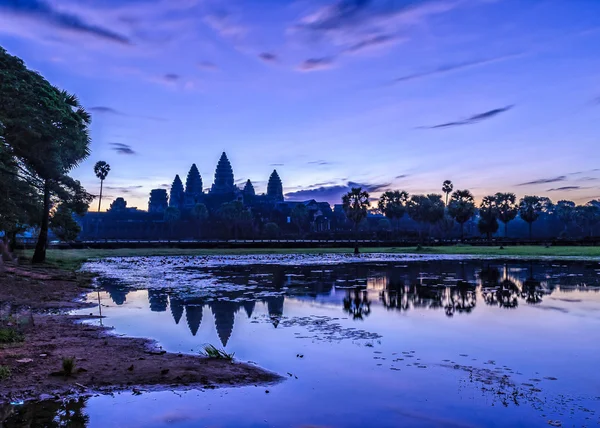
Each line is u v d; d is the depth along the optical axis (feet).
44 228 114.42
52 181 111.96
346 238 420.77
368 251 237.86
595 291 69.05
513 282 81.97
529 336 38.63
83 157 112.47
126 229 570.87
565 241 272.92
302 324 44.11
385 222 591.37
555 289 71.46
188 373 28.04
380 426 20.24
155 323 44.88
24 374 27.66
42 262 113.39
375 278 90.99
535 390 25.03
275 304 56.90
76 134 103.19
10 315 48.24
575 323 44.42
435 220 376.27
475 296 63.87
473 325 43.50
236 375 27.76
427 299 61.00
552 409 22.27
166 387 25.62
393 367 29.53
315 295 65.26
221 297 63.36
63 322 45.62
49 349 34.01
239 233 497.87
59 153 101.04
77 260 141.18
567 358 31.68
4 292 63.05
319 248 262.88
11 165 97.40
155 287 75.72
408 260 159.02
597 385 25.84
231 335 39.34
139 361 30.78
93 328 42.55
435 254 205.36
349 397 24.00
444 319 46.70
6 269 85.25
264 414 21.65
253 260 159.53
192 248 244.42
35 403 23.12
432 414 21.66
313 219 555.69
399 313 50.16
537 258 168.45
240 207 493.36
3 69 86.02
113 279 89.56
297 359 31.55
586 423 20.56
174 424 20.47
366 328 42.11
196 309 53.31
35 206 115.44
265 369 29.14
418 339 37.50
